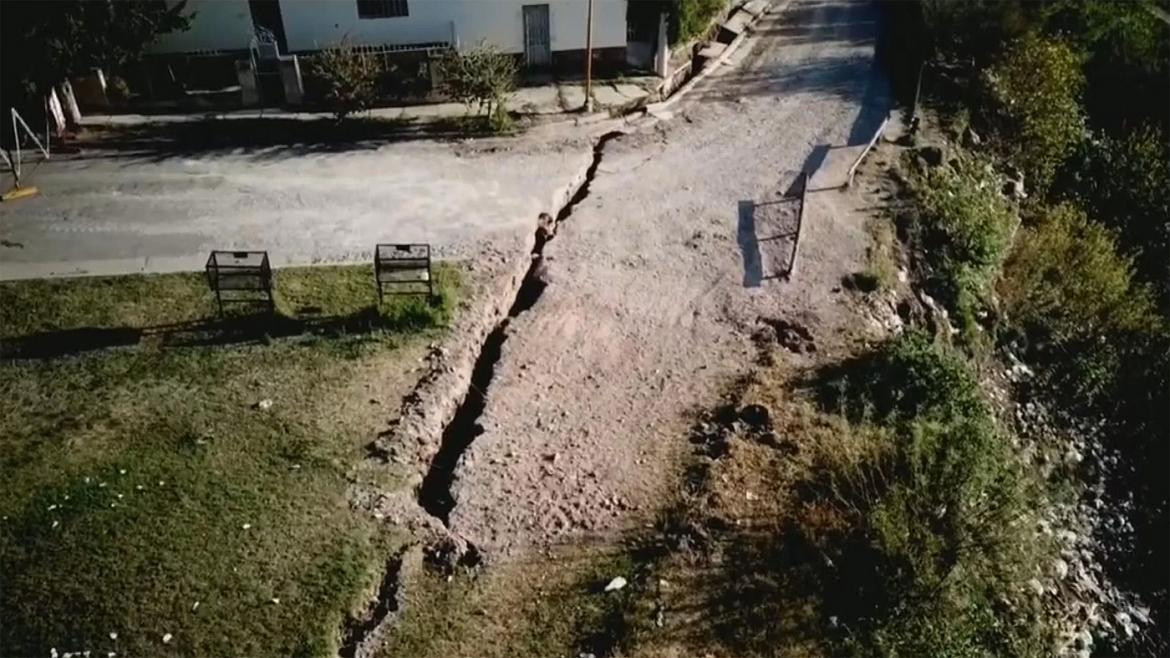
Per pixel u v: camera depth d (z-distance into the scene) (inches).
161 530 609.6
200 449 667.4
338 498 636.1
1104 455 831.7
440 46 1143.0
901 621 591.8
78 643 546.6
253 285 775.7
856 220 934.4
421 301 789.2
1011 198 1037.2
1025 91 1118.4
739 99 1158.3
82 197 938.7
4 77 956.0
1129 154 1123.9
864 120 1107.3
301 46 1136.2
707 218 933.2
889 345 777.6
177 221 904.9
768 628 579.2
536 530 627.8
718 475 663.8
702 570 605.9
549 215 930.7
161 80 1110.4
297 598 573.6
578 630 569.6
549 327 794.8
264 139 1043.3
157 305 796.0
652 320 807.7
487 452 681.6
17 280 821.2
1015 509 673.6
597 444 691.4
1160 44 1268.5
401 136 1053.8
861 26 1359.5
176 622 558.3
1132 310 932.6
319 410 700.0
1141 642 683.4
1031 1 1237.7
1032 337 901.8
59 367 735.1
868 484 660.1
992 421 750.5
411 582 593.0
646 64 1206.9
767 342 789.9
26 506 623.2
